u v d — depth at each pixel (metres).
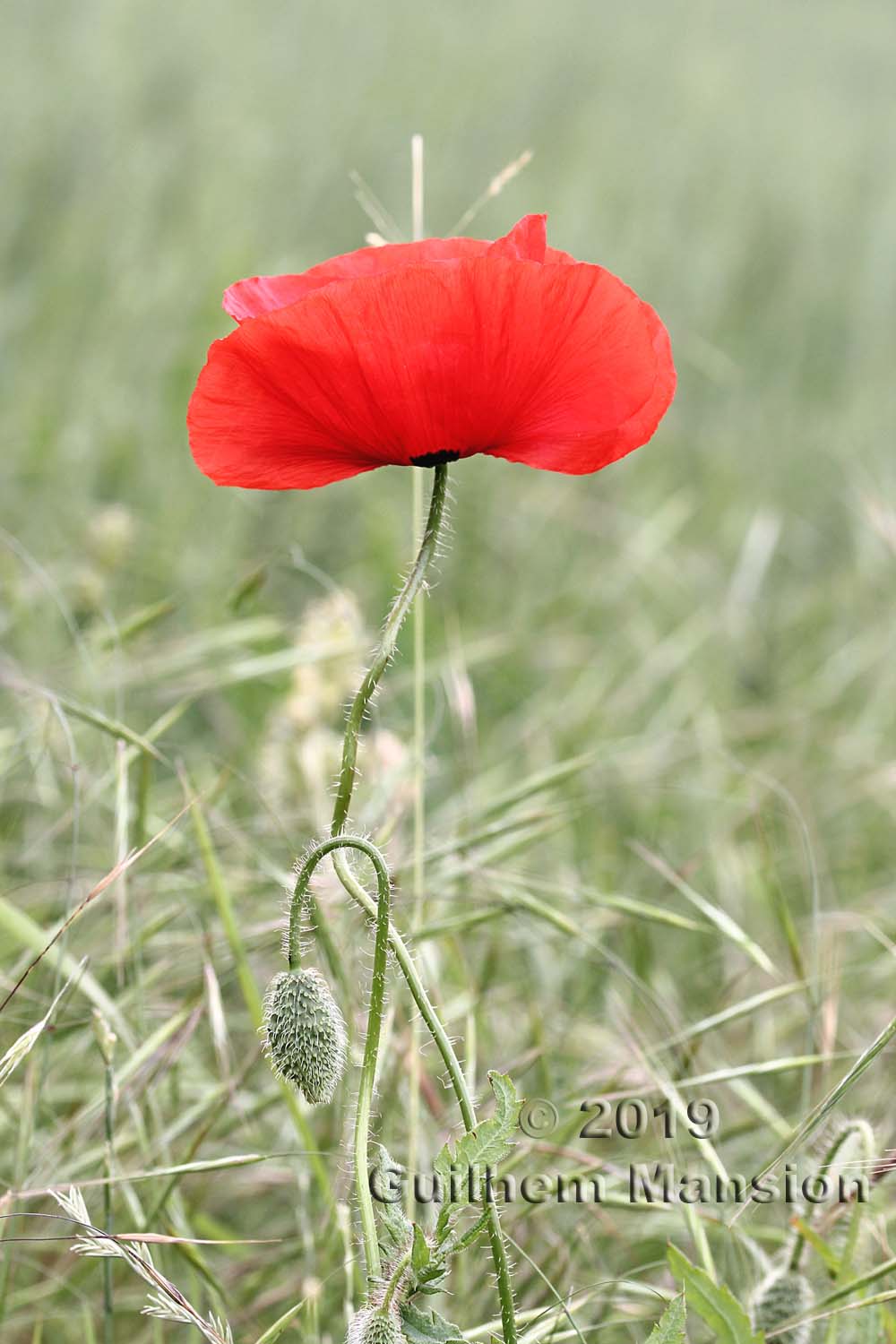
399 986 0.88
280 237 2.21
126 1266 0.88
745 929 1.14
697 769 1.37
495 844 1.03
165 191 2.17
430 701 1.43
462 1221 0.86
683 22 3.93
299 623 1.37
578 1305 0.82
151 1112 0.90
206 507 1.63
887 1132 0.90
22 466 1.59
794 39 3.98
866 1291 0.82
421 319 0.72
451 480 1.79
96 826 1.04
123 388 1.76
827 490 2.10
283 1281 0.88
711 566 1.84
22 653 1.16
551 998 0.97
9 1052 0.78
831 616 1.77
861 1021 1.03
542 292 0.72
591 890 0.97
